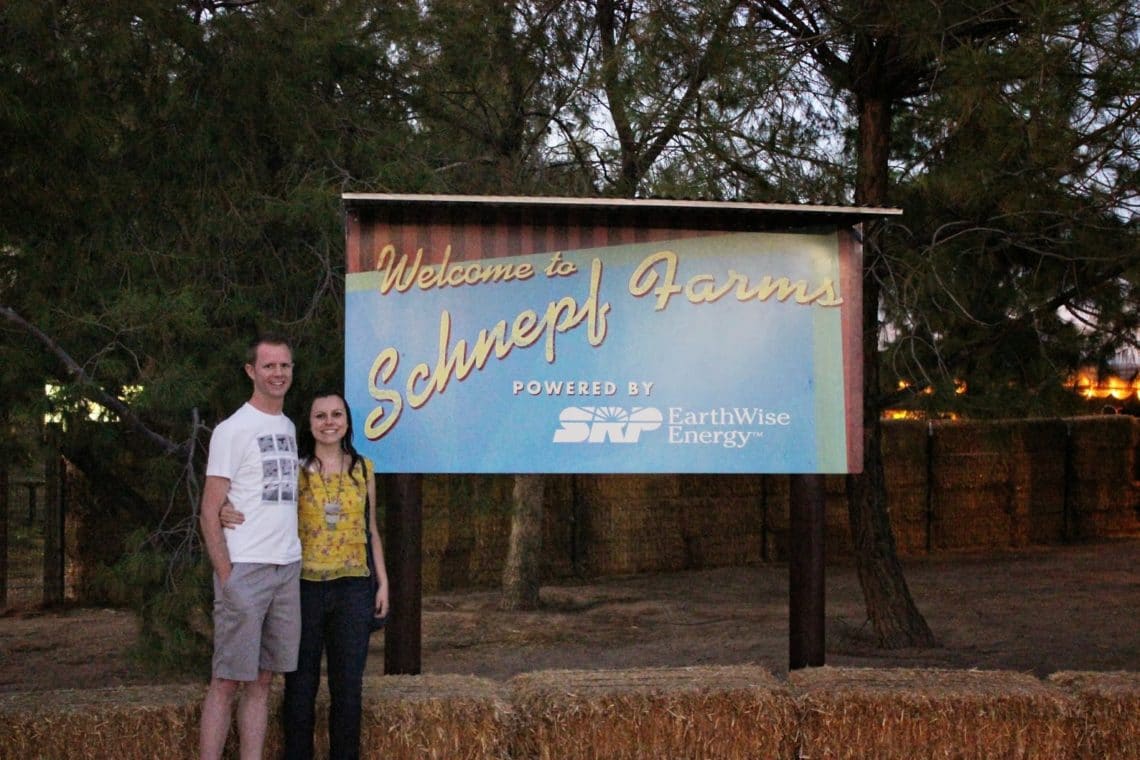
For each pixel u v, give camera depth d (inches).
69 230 291.3
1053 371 374.6
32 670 355.3
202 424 266.5
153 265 285.6
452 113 397.1
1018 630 413.1
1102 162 303.4
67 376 274.8
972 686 213.2
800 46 363.3
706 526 613.6
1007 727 207.6
